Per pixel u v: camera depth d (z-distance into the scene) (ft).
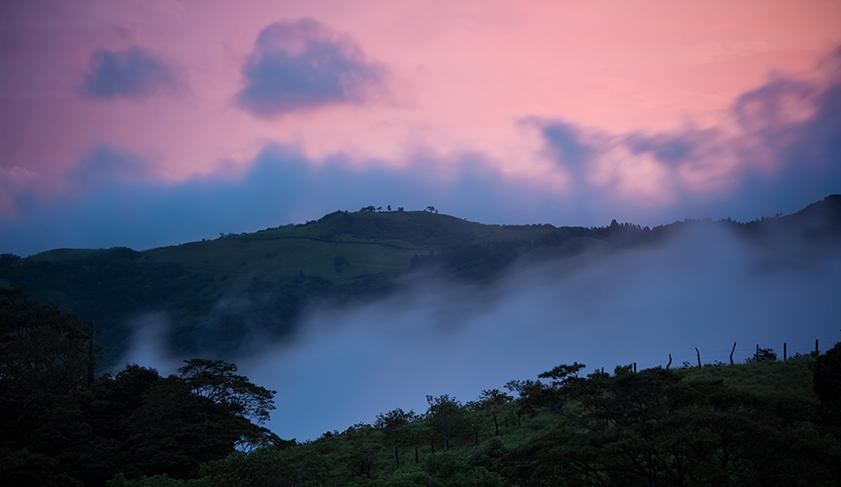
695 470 108.68
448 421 201.57
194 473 215.31
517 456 138.00
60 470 197.26
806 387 168.25
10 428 246.06
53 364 288.10
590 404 145.07
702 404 126.00
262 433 254.27
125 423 244.01
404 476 149.07
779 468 104.47
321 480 177.99
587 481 117.70
